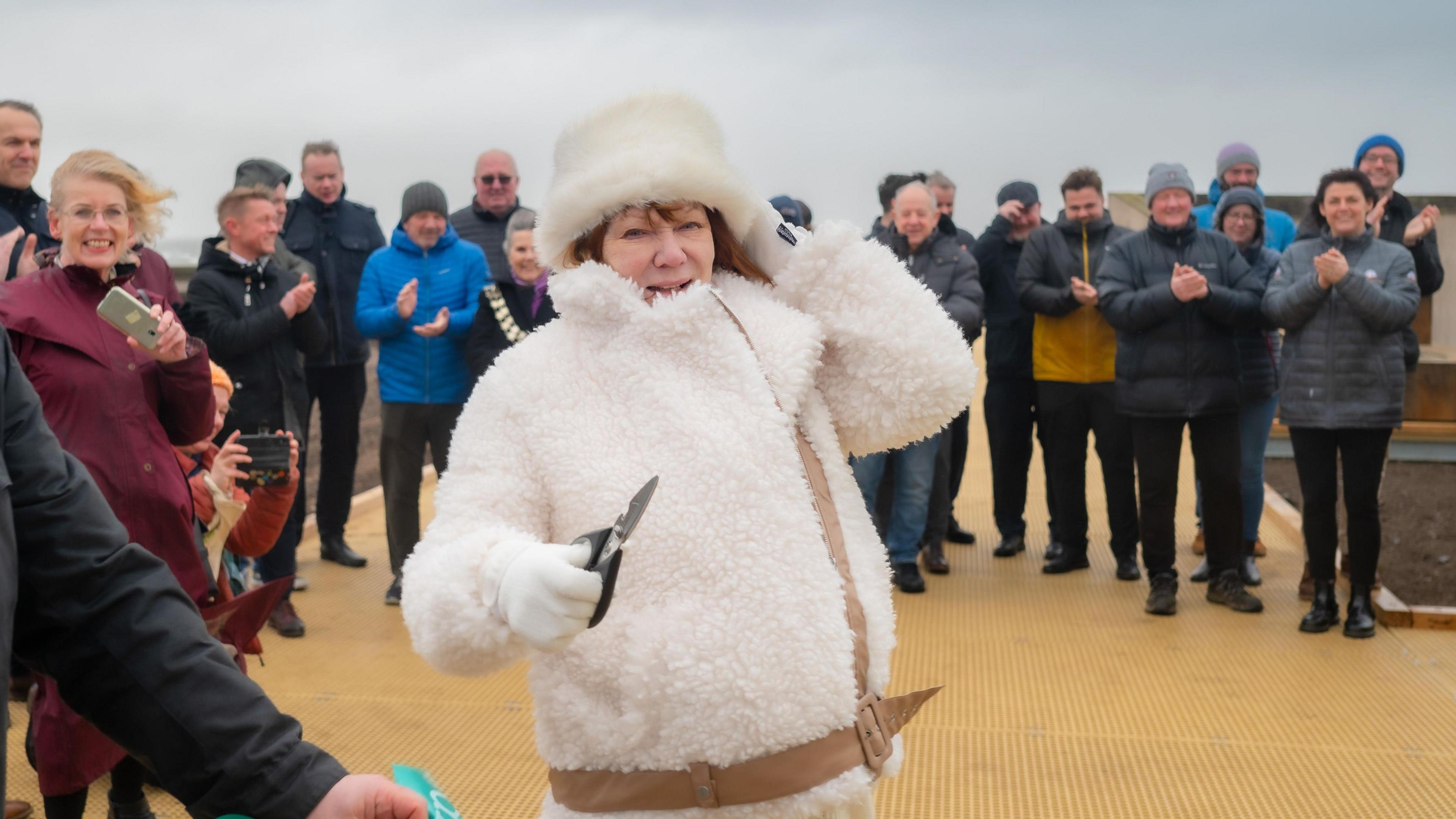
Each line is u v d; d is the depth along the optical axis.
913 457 5.90
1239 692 4.50
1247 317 5.32
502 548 1.56
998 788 3.66
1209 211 7.30
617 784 1.73
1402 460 9.02
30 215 4.58
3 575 1.29
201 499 3.26
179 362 2.95
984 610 5.62
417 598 1.62
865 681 1.79
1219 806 3.53
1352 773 3.76
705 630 1.69
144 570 1.45
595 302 1.81
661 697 1.68
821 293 1.97
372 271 5.70
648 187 1.83
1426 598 6.47
